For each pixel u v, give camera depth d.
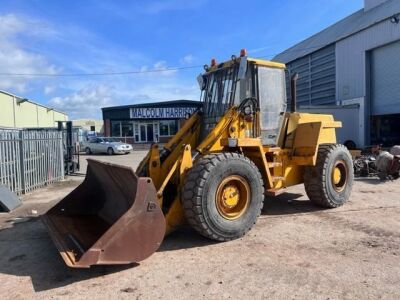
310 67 29.19
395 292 4.09
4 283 4.66
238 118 6.55
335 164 7.88
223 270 4.81
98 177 6.51
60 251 4.84
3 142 10.34
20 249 5.89
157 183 6.20
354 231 6.29
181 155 5.92
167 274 4.74
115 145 30.22
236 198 5.98
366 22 23.59
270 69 7.15
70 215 6.57
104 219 6.24
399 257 5.08
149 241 4.84
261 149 6.57
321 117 8.38
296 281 4.43
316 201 7.88
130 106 40.19
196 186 5.55
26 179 11.40
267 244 5.74
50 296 4.27
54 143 13.75
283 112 7.36
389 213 7.43
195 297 4.12
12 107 29.53
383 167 11.55
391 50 21.23
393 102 21.22
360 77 23.33
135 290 4.34
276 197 9.13
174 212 5.77
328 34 28.69
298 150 7.60
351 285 4.28
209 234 5.67
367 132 22.97
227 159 5.79
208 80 7.29
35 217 7.98
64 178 14.66
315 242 5.79
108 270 4.91
